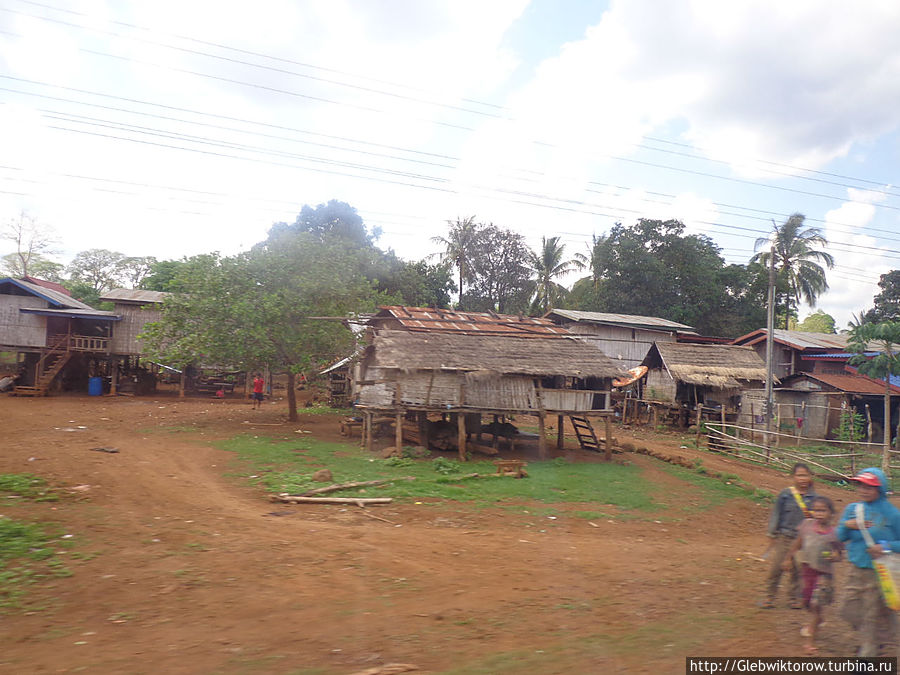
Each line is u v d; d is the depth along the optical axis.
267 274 20.48
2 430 18.08
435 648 5.01
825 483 18.34
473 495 12.46
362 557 7.83
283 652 4.86
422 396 17.22
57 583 6.27
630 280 46.59
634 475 16.12
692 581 7.39
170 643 4.99
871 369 22.88
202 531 8.67
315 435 19.95
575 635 5.38
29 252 53.94
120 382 35.03
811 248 46.41
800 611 6.21
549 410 18.34
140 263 65.00
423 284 46.09
